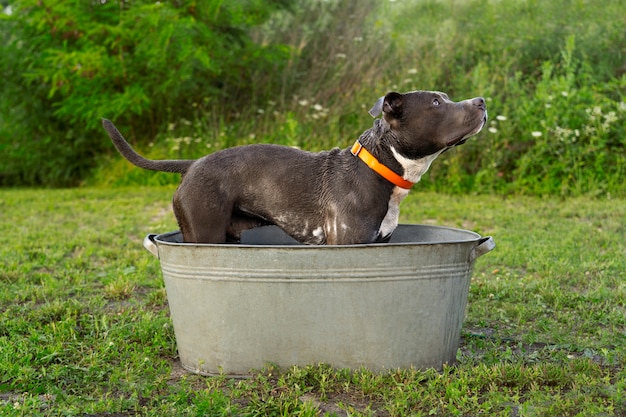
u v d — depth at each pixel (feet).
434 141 12.05
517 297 17.07
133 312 15.98
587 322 14.84
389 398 10.67
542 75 36.88
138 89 41.83
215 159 12.64
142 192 39.86
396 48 41.42
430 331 11.54
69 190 43.75
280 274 11.08
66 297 17.52
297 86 43.55
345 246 10.87
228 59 43.11
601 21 37.40
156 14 38.58
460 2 42.93
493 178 34.09
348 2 45.21
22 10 45.03
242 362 11.59
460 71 37.68
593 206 29.04
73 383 11.41
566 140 32.60
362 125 37.70
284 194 12.35
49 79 45.29
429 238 14.05
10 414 9.95
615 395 10.54
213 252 11.24
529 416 9.99
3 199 39.09
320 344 11.35
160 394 11.01
